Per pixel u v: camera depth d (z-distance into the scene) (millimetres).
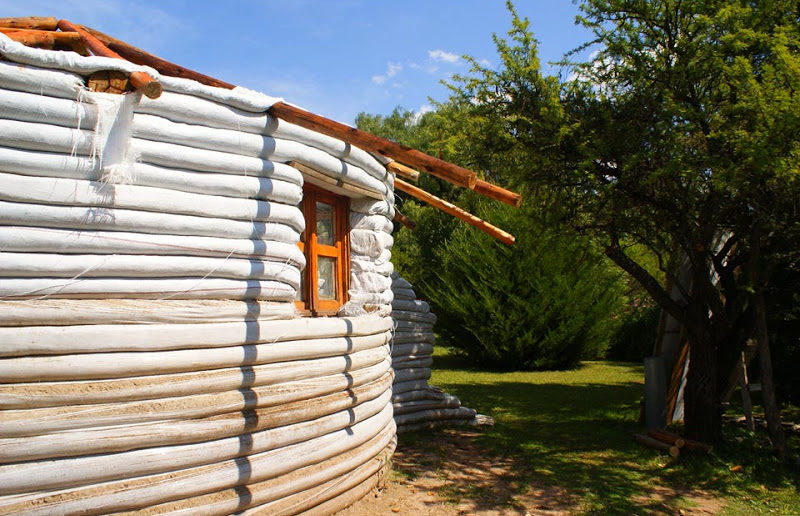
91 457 3871
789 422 9883
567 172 8445
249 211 4711
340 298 6496
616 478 6941
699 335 8156
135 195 4137
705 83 7895
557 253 15680
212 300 4504
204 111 4469
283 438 4789
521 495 6258
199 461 4262
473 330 16969
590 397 12547
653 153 7461
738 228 8047
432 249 21328
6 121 3748
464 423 9516
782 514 5953
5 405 3664
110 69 3994
